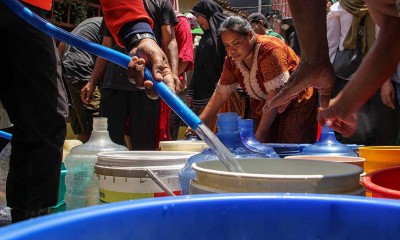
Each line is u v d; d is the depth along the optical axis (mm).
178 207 416
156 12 2725
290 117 2555
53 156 1373
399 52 1017
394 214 404
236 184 646
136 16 1254
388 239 406
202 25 4180
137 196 1115
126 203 400
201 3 4125
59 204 1602
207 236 424
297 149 1744
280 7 8641
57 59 1406
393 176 838
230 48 2479
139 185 1115
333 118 1128
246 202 433
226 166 796
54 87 1374
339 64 2746
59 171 1403
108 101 2771
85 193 1617
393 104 2473
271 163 863
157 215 405
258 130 2473
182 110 895
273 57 2402
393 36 1009
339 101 1102
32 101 1345
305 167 837
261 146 1235
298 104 2525
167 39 2768
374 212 414
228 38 2438
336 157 1261
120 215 384
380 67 1026
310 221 430
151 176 1066
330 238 427
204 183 696
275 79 2391
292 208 433
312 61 1254
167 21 2744
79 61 3453
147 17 1273
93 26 3434
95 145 1702
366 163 1252
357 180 704
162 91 964
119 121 2762
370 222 415
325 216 428
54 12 4629
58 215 355
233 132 1117
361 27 2697
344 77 2713
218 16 4133
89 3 5113
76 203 1618
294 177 625
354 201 423
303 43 1230
